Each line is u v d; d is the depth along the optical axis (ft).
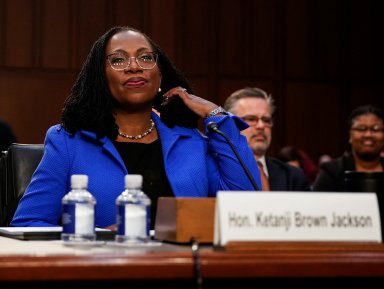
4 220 20.92
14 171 20.98
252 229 11.91
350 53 66.03
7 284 10.07
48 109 58.65
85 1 59.47
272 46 64.39
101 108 19.22
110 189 18.24
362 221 12.53
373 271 11.32
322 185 36.22
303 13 65.10
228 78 63.31
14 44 58.18
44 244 13.61
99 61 19.49
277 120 64.59
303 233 12.16
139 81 19.25
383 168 37.35
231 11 63.41
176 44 61.93
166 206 13.82
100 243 13.33
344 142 65.98
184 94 20.33
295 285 11.19
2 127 42.11
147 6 61.11
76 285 10.36
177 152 19.57
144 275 10.46
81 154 18.79
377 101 66.54
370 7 66.28
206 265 10.71
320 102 65.41
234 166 19.70
